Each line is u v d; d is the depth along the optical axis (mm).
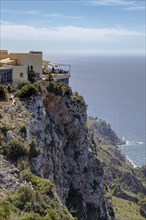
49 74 80438
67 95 74000
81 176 75625
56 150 65562
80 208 72562
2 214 32750
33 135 56875
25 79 77062
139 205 165250
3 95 63469
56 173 63969
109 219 84312
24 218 33531
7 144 47125
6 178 40188
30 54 82000
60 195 63688
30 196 37531
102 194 82562
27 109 61438
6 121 53719
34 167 48188
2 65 77750
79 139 75500
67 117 73312
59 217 38000
